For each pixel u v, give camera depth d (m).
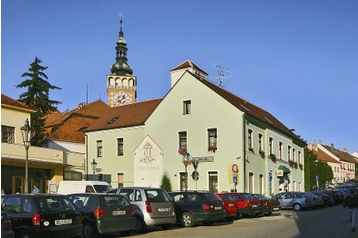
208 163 36.81
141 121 41.69
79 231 13.69
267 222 22.06
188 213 19.94
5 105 34.34
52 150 36.66
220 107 36.94
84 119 53.19
